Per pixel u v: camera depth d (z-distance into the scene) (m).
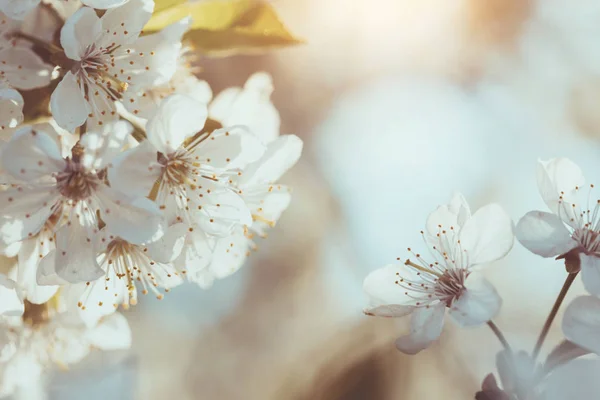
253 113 0.35
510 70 0.60
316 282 0.56
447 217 0.33
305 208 0.57
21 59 0.32
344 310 0.55
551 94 0.60
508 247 0.32
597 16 0.59
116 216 0.32
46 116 0.33
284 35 0.34
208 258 0.33
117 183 0.32
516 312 0.45
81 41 0.32
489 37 0.60
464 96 0.61
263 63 0.55
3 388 0.35
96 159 0.32
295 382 0.49
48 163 0.32
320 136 0.59
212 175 0.33
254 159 0.33
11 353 0.35
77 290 0.34
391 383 0.42
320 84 0.59
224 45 0.34
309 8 0.57
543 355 0.31
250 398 0.52
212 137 0.33
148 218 0.32
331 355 0.43
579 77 0.59
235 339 0.54
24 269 0.33
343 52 0.58
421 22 0.59
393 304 0.33
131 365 0.40
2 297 0.33
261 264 0.56
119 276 0.33
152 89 0.34
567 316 0.31
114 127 0.32
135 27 0.32
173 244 0.32
